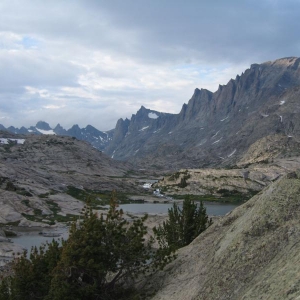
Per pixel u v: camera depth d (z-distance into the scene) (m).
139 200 181.12
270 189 29.77
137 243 33.22
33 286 32.81
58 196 137.75
